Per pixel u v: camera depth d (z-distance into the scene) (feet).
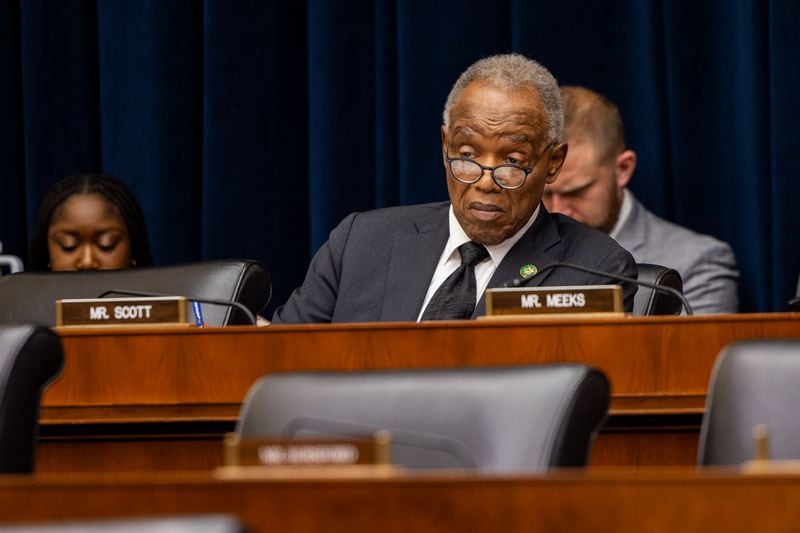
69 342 22.91
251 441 12.95
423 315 27.81
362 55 43.93
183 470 22.95
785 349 16.57
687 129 42.88
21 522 12.28
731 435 16.39
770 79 41.57
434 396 15.85
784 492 11.94
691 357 21.85
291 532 12.24
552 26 43.16
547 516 12.16
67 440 23.12
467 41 43.19
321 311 29.63
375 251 29.35
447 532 12.18
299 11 45.47
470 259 28.27
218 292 27.45
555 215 29.63
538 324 21.91
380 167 43.86
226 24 44.34
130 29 44.93
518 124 27.68
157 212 44.80
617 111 39.50
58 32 45.68
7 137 46.39
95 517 12.26
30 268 35.45
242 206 44.45
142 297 26.13
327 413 16.11
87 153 46.03
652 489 12.11
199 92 45.47
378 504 12.23
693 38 42.80
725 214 42.65
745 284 42.52
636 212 40.04
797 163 41.14
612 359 21.88
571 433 15.12
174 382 22.68
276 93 44.88
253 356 22.44
